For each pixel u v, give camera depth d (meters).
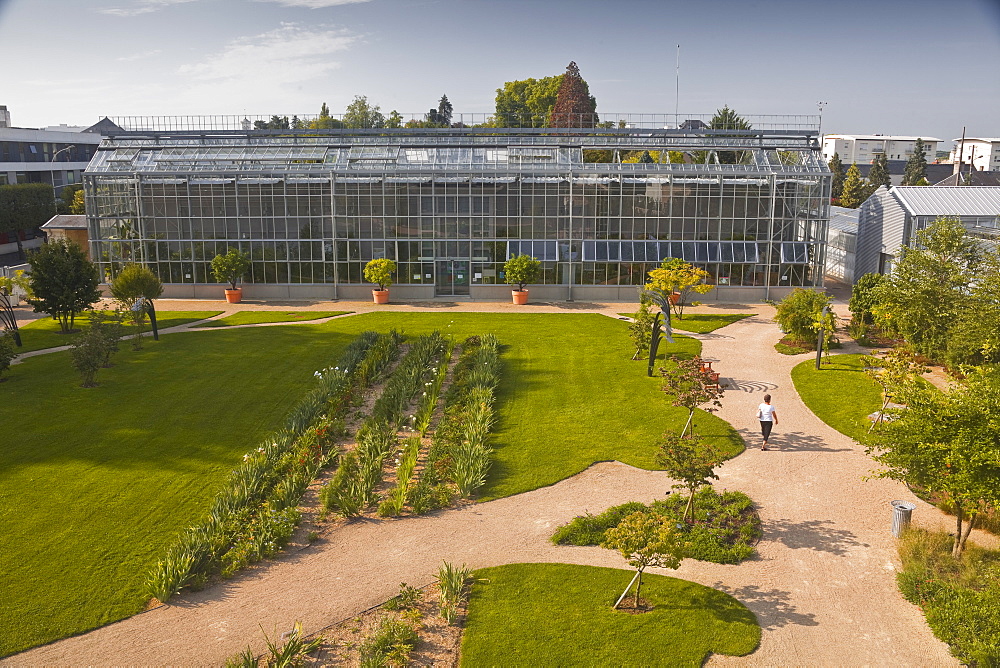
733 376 38.09
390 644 16.62
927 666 16.14
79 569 19.77
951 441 18.08
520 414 32.16
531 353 42.69
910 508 21.48
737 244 58.88
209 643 17.00
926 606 17.95
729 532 21.69
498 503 24.08
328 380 34.62
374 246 60.34
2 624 17.44
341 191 59.53
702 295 59.34
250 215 60.00
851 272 68.19
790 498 24.31
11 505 23.23
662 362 40.34
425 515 23.30
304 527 22.58
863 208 64.75
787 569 20.05
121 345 44.41
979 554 19.84
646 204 58.84
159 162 60.81
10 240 87.69
